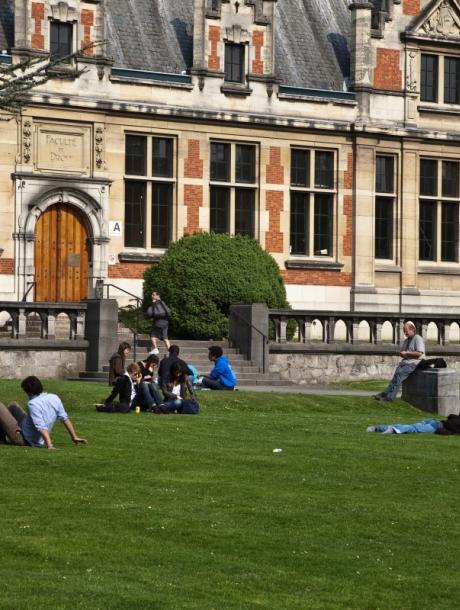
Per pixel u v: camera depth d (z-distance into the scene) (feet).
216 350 110.22
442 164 173.47
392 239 169.89
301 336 134.10
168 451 73.05
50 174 148.15
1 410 74.08
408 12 171.01
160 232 156.25
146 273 139.85
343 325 164.86
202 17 157.69
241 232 161.48
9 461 68.23
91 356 122.21
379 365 136.87
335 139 165.78
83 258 151.33
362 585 49.03
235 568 50.37
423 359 108.88
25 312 121.49
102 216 151.02
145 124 153.99
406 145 169.99
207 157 158.10
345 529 56.70
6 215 146.20
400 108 169.99
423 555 53.52
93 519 56.49
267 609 45.52
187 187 156.97
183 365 95.61
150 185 154.71
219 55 158.81
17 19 145.89
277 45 168.35
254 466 69.41
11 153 146.20
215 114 157.58
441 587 49.21
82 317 123.44
